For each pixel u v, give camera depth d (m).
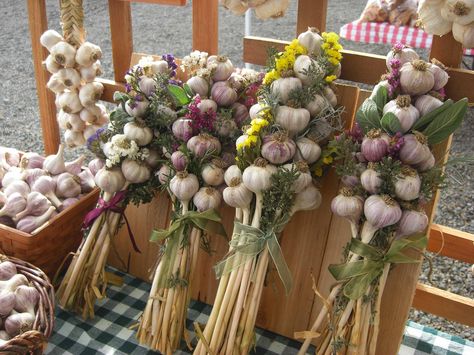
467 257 1.26
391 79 0.97
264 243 1.07
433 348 1.27
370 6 2.78
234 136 1.15
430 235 1.28
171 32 4.52
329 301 1.05
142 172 1.23
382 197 0.95
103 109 1.45
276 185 1.01
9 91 3.47
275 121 1.03
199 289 1.35
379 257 1.00
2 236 1.26
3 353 1.02
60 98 1.40
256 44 1.20
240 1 1.10
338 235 1.17
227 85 1.15
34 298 1.17
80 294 1.30
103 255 1.30
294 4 5.20
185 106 1.18
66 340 1.24
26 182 1.39
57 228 1.30
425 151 0.94
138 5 5.32
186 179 1.12
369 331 1.06
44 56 1.51
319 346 1.11
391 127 0.95
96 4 5.24
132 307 1.35
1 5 5.28
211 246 1.31
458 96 1.05
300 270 1.22
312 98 1.02
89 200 1.38
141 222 1.41
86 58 1.33
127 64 1.44
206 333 1.12
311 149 1.03
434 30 1.01
